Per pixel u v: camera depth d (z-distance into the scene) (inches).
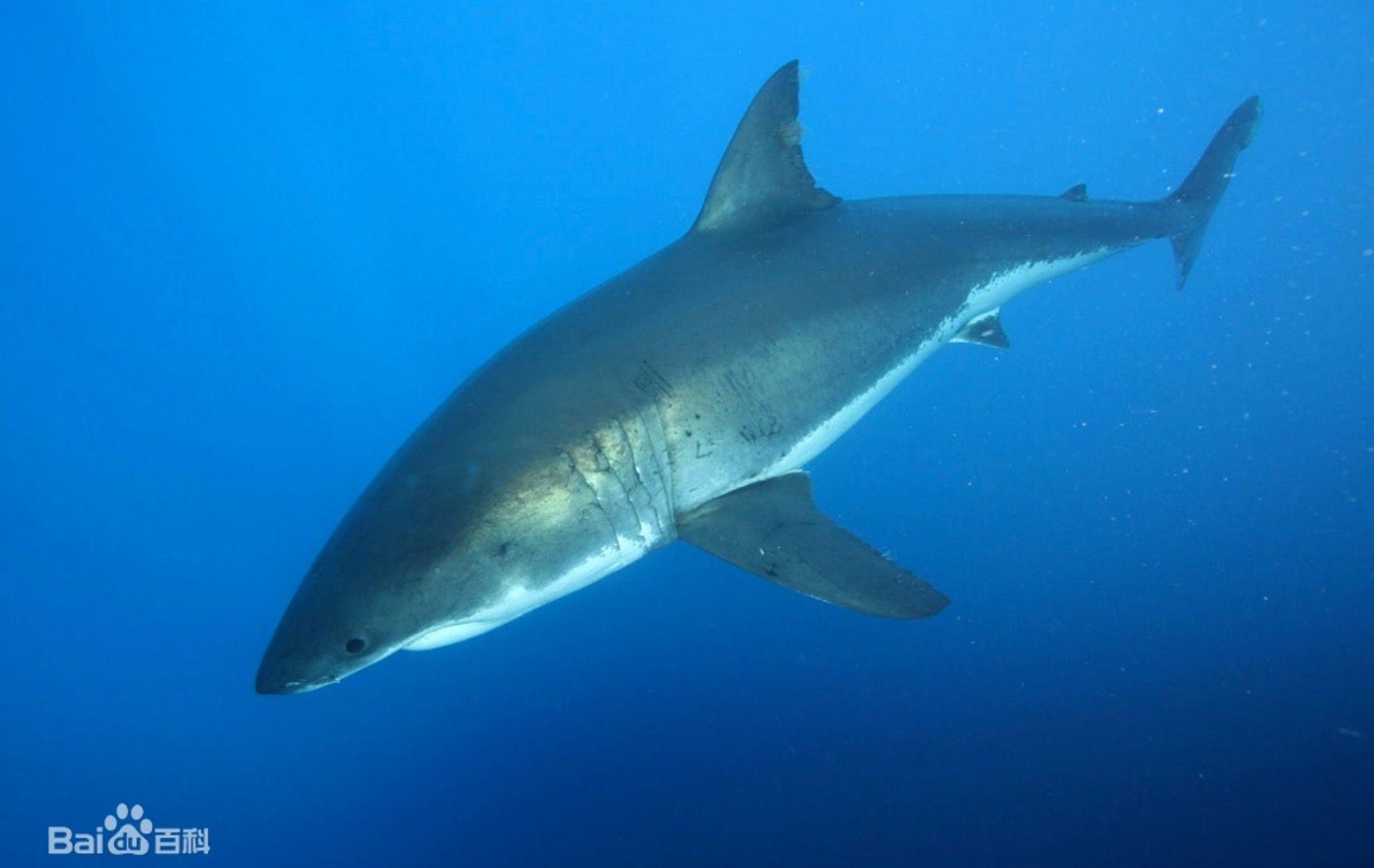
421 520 127.0
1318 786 268.7
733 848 277.9
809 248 175.8
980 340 215.6
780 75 168.1
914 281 188.1
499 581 129.6
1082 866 259.0
